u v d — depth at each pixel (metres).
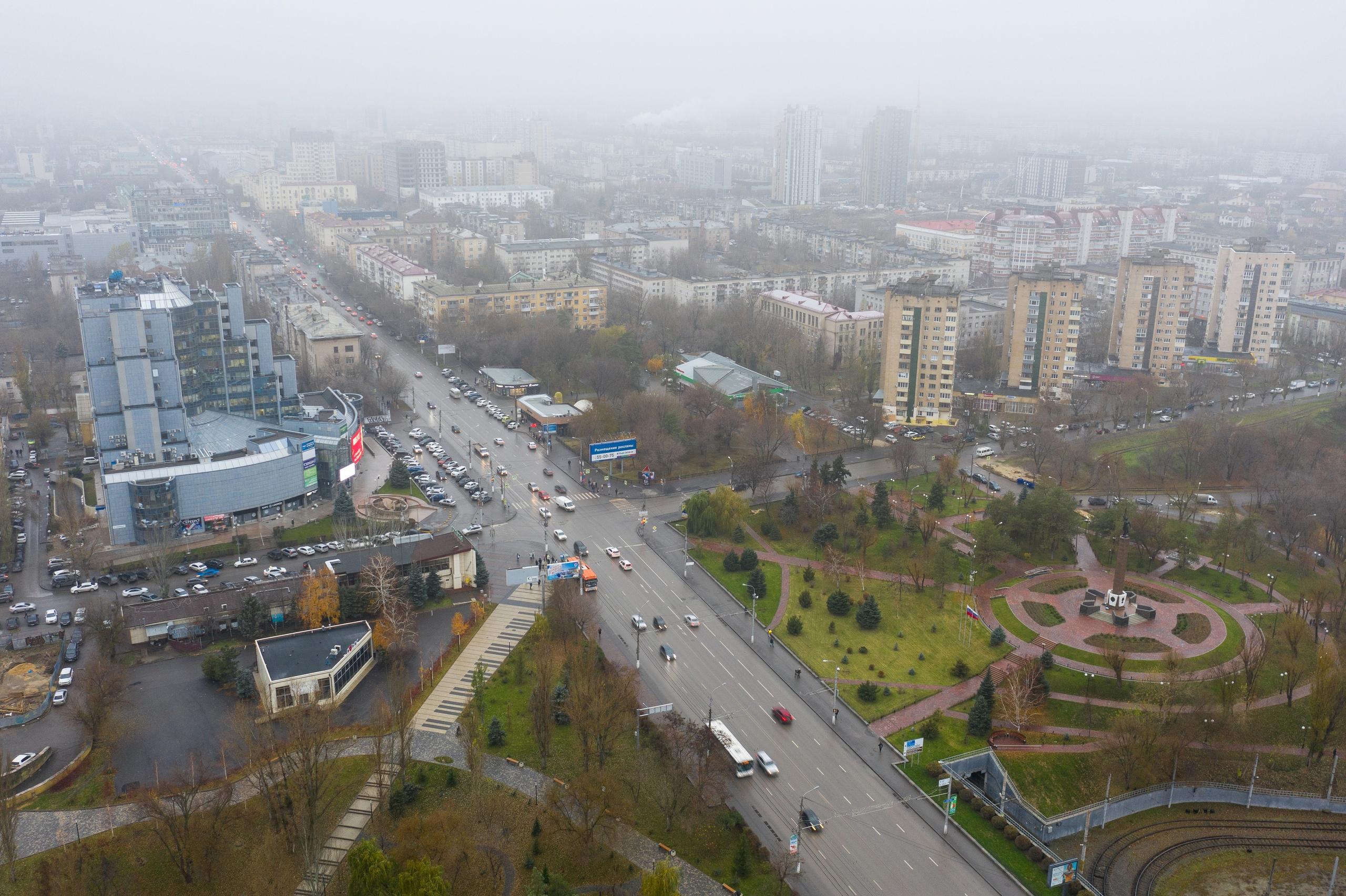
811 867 189.62
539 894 174.25
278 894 177.12
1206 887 196.25
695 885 183.62
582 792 189.38
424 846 177.62
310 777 189.75
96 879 180.12
